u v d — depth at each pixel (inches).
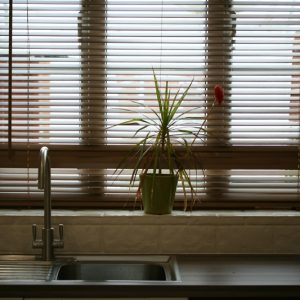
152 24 91.8
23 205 91.6
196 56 92.7
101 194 92.4
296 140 93.3
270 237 86.0
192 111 92.5
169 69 92.4
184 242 85.4
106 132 93.0
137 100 92.6
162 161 91.4
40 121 92.4
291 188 93.0
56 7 91.5
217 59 92.8
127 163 92.1
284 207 93.0
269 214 87.9
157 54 92.1
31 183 92.2
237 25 92.4
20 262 79.4
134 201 92.2
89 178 92.7
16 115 92.0
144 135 92.7
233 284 66.2
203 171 92.4
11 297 65.5
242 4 92.1
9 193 91.7
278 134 93.6
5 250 84.5
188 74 92.4
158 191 85.0
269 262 79.4
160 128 87.4
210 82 93.1
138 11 91.7
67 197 91.6
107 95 92.9
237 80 92.4
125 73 92.0
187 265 76.9
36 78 91.6
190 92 92.6
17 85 91.7
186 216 85.2
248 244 85.9
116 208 92.7
